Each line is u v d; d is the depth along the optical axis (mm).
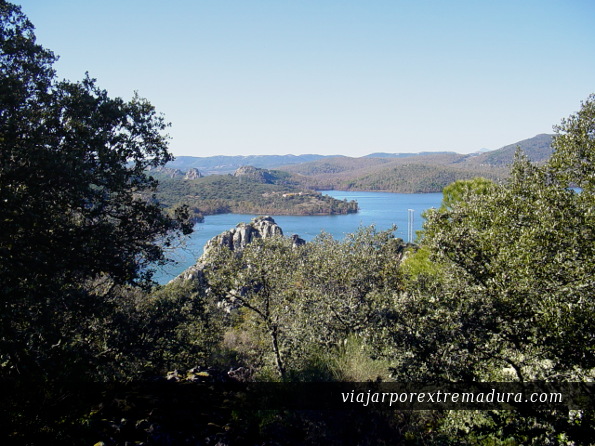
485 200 9938
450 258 8102
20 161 8734
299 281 14461
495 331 6758
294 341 12531
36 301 7879
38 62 10031
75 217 10883
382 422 8117
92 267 9531
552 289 6648
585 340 6145
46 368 7422
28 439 5902
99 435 6598
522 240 7441
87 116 10164
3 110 8516
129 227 11164
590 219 7605
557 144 10156
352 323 11594
